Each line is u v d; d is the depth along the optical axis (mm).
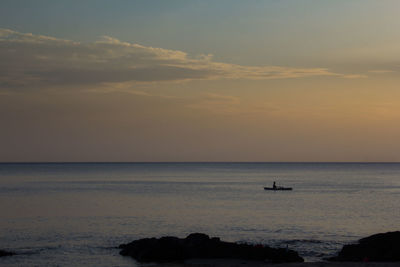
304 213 76375
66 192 121188
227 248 41062
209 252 40719
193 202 95625
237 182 181750
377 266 34406
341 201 99438
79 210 79312
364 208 84688
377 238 41719
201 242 42031
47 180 186000
